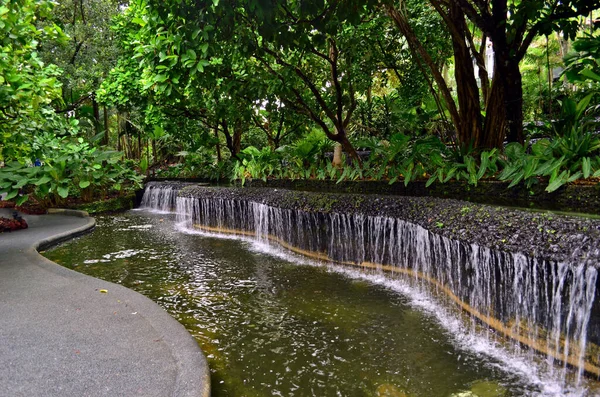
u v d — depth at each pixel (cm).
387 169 668
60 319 311
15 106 517
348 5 454
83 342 270
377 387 255
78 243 696
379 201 488
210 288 450
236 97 615
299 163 871
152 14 417
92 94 1300
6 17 429
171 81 477
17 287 394
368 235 489
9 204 1155
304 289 441
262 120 1198
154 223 917
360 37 736
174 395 205
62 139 796
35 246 607
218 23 427
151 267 538
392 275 464
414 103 912
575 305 250
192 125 1105
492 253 315
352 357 293
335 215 525
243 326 349
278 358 293
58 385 216
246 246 655
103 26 1306
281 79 592
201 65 423
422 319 358
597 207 369
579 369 250
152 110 1024
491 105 559
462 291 356
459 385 257
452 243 366
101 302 348
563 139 447
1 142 575
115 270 525
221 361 290
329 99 874
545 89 966
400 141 611
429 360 288
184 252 621
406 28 586
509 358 289
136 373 229
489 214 334
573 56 562
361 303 397
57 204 1054
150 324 298
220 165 1239
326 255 543
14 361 243
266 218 662
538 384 256
